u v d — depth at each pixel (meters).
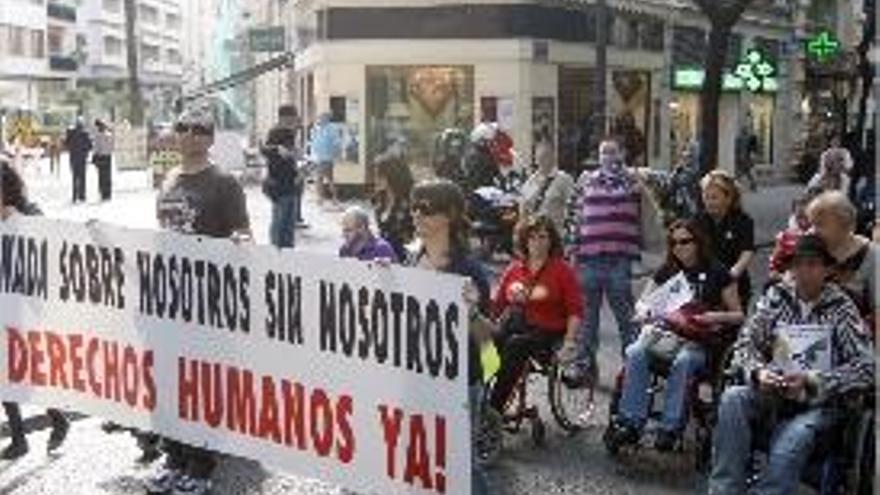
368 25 30.27
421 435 5.91
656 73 35.97
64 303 7.78
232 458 8.52
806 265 7.23
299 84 39.72
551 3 29.88
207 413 7.04
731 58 38.72
